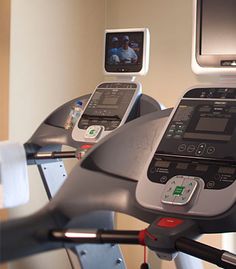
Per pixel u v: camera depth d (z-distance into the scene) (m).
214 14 1.76
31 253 1.07
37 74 3.06
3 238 0.95
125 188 1.52
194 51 1.79
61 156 2.39
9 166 2.11
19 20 2.92
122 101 2.48
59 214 1.29
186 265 2.03
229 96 1.58
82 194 1.42
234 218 1.34
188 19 3.29
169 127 1.60
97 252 1.83
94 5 3.50
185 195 1.40
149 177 1.50
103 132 2.42
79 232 1.19
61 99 3.25
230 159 1.44
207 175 1.43
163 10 3.38
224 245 3.17
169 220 1.34
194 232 1.33
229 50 1.74
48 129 2.63
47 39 3.12
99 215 1.46
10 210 2.87
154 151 1.57
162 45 3.38
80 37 3.39
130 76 2.59
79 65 3.39
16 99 2.92
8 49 2.86
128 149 1.71
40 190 3.11
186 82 3.30
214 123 1.54
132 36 2.54
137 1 3.47
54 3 3.16
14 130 2.91
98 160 1.62
